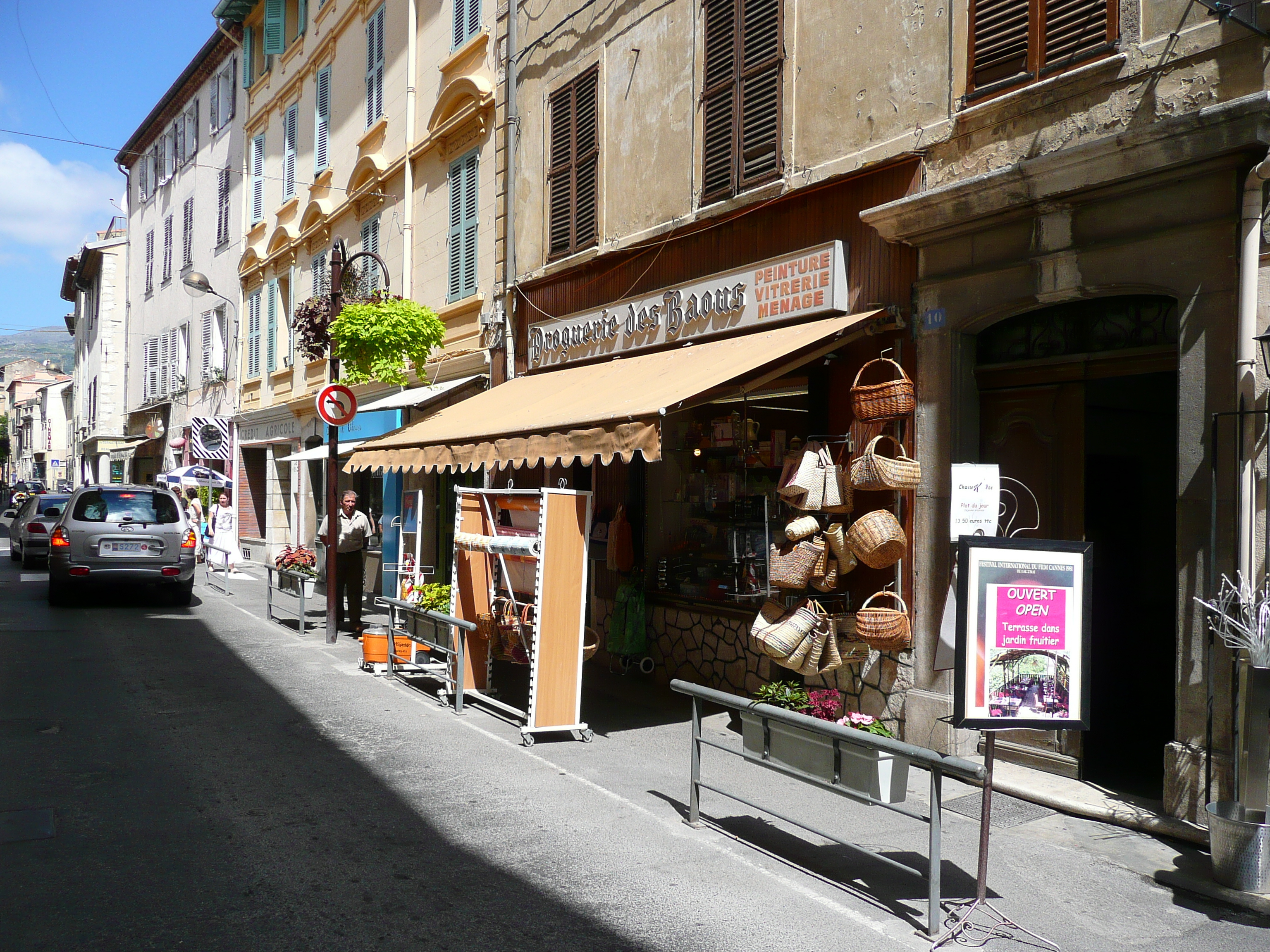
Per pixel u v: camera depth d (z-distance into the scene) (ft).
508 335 40.88
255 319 76.69
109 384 124.67
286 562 43.11
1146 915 14.21
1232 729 16.63
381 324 39.34
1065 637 13.82
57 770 20.13
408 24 51.57
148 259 109.50
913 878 15.52
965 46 21.90
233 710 25.93
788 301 25.73
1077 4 19.69
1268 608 14.99
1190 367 17.35
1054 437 21.08
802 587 22.84
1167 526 22.71
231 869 15.19
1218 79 17.21
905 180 23.09
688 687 17.85
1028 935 13.44
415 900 14.23
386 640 32.04
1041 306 20.62
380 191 55.26
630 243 33.09
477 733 24.36
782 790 20.27
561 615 23.76
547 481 38.91
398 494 50.65
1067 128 19.63
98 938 12.74
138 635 38.37
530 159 40.22
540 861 15.87
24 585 56.80
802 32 26.50
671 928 13.47
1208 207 17.17
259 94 75.92
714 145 29.63
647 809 18.69
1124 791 19.60
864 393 22.22
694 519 30.66
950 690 21.57
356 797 18.94
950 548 21.84
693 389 21.35
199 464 85.97
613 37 34.78
